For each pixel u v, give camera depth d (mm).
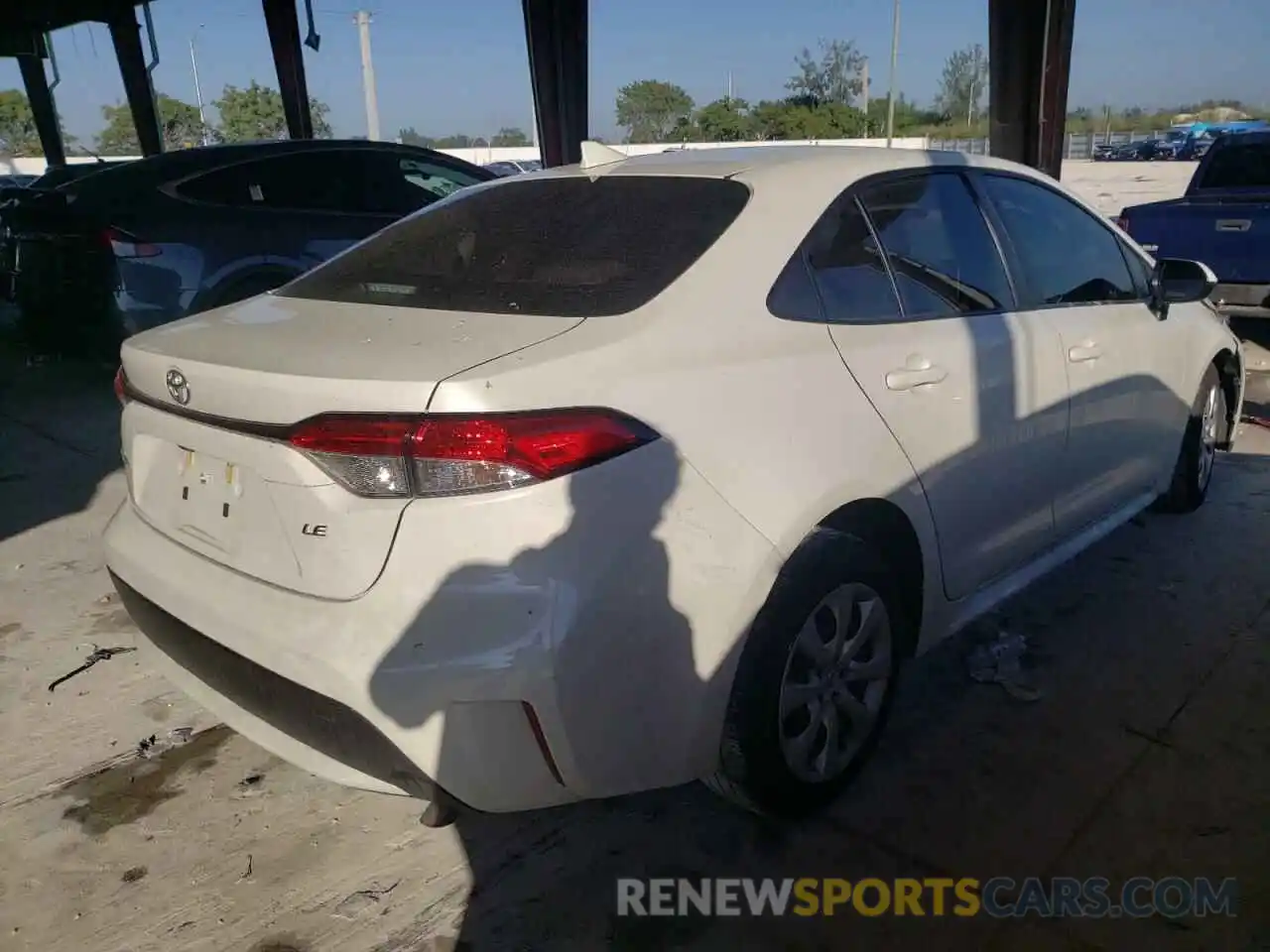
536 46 9789
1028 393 2986
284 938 2213
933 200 2930
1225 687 3111
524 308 2271
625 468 1969
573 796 2043
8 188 9391
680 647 2070
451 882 2379
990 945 2166
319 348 2127
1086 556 4074
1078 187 24328
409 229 2951
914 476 2564
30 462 5668
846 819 2553
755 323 2307
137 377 2418
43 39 20281
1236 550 4098
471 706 1894
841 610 2463
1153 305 3768
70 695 3195
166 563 2352
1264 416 6016
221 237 6867
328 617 1986
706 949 2174
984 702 3061
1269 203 7574
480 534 1877
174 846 2508
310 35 13602
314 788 2729
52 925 2256
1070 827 2506
